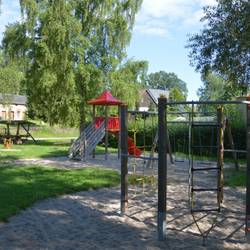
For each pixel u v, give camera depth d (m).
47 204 9.04
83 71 29.06
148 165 16.39
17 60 30.64
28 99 31.62
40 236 6.68
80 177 12.87
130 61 31.42
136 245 6.31
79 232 6.95
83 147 19.78
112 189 11.16
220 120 9.08
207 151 23.52
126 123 8.16
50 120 30.69
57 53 28.73
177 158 21.36
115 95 29.97
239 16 16.67
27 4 29.22
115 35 30.78
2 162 17.56
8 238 6.54
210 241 6.58
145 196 10.30
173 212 8.48
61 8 28.86
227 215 8.28
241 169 16.62
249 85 17.84
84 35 30.58
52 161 18.66
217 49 17.77
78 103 29.61
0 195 9.44
